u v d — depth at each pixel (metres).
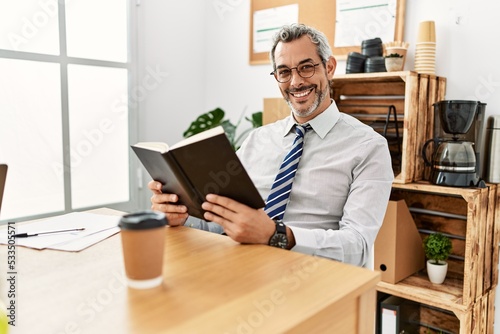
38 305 0.68
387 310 1.94
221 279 0.79
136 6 2.75
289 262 0.88
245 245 1.00
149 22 2.84
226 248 0.98
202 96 3.23
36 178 2.44
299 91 1.53
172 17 2.97
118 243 1.01
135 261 0.73
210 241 1.03
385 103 2.22
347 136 1.52
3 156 2.31
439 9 2.07
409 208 2.18
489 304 1.92
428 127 2.00
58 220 1.22
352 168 1.47
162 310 0.67
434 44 1.99
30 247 0.97
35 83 2.39
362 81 2.20
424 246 1.96
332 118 1.56
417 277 2.00
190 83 3.14
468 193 1.68
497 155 1.88
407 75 1.82
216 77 3.16
